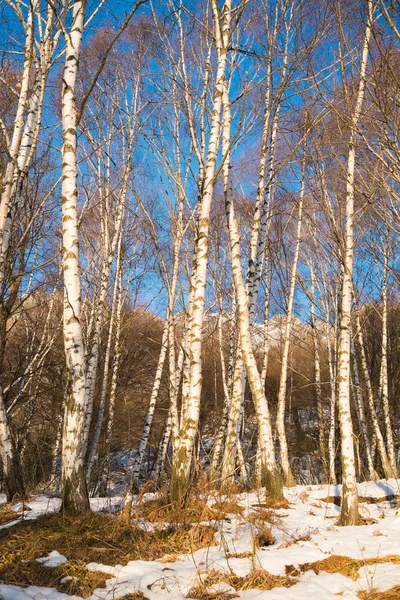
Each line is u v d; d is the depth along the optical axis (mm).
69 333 6172
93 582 4141
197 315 7324
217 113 7969
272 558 4566
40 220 11102
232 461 9375
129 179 12656
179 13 10117
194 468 6777
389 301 18156
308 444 21156
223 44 8227
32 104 8891
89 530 5379
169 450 19531
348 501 6477
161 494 6957
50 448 15375
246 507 7148
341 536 5582
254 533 5520
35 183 10000
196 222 9922
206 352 22484
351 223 7223
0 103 10109
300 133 10156
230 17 8344
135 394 21000
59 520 5590
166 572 4359
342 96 7027
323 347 22391
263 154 10578
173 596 3871
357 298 16031
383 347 15148
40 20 9180
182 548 5074
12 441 7938
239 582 4117
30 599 3703
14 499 7496
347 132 7496
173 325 10961
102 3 7961
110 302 17688
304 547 5074
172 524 5727
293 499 8555
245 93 8703
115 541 5109
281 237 15406
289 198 11438
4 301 9078
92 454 13055
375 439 16578
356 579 4203
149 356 21062
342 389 6879
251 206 15078
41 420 16219
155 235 11688
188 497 6516
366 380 14680
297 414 22656
